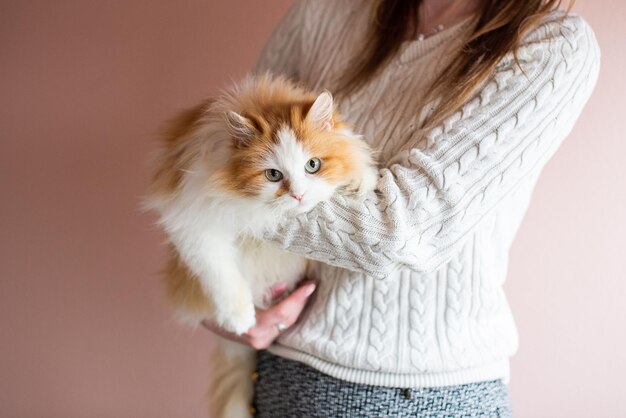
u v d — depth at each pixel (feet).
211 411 5.20
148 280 7.02
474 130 3.53
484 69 3.69
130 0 6.88
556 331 6.13
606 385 6.03
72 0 6.95
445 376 3.91
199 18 6.81
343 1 4.85
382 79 4.34
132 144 6.98
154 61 6.90
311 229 3.59
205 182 3.90
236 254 4.21
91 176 7.06
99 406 7.27
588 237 5.98
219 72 6.81
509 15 3.89
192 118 4.29
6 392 7.39
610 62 5.79
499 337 4.09
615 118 5.82
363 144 4.02
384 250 3.41
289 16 5.14
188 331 7.02
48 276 7.20
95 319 7.16
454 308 3.95
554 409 6.17
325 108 3.79
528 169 3.60
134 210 7.00
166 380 7.13
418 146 3.65
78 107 7.03
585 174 5.94
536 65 3.61
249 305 4.17
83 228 7.10
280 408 4.39
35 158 7.11
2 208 7.20
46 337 7.26
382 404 3.91
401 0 4.47
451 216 3.44
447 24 4.33
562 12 3.88
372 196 3.54
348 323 4.02
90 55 6.97
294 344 4.18
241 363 5.10
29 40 7.04
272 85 4.29
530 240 6.13
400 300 3.96
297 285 4.48
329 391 4.02
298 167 3.67
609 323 5.98
